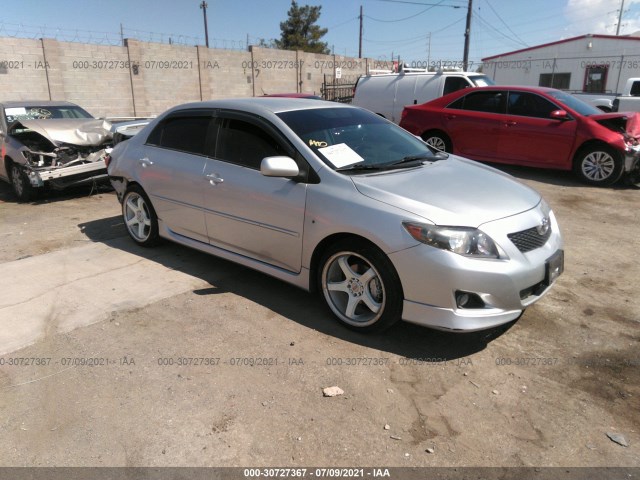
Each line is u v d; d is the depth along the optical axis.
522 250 3.23
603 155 7.82
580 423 2.63
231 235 4.21
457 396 2.85
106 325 3.65
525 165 8.63
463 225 3.06
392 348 3.33
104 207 7.29
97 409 2.75
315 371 3.08
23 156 7.43
